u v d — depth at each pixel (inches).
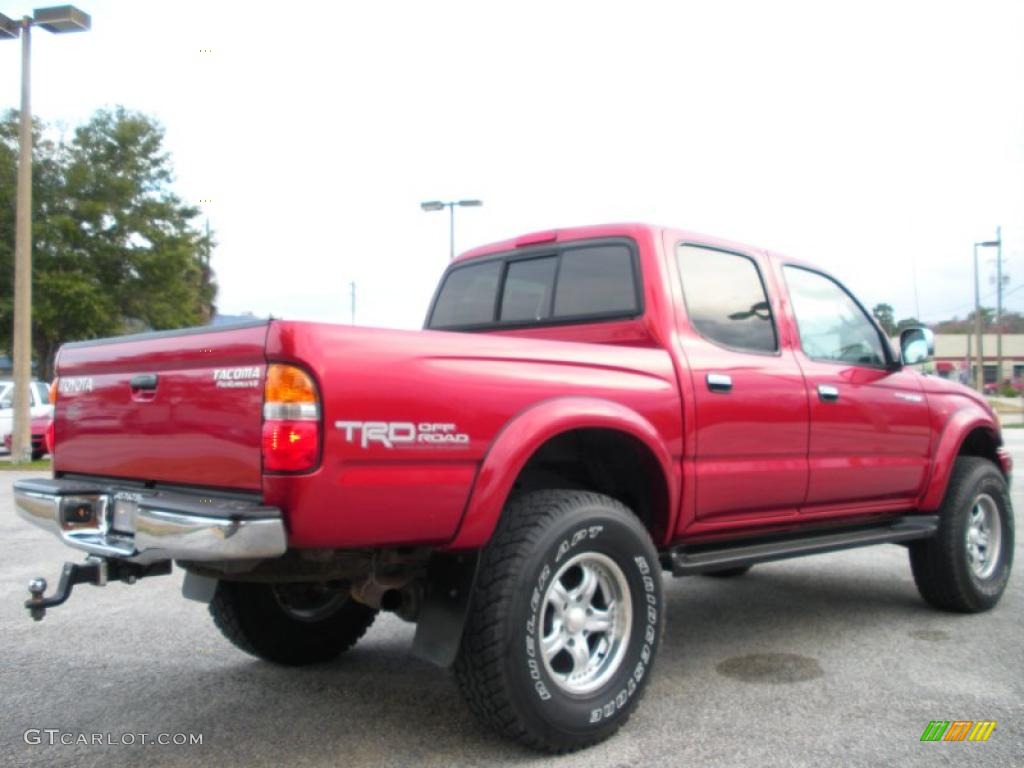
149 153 991.6
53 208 946.7
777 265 193.8
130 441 137.6
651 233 169.9
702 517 165.2
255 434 114.6
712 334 172.9
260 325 115.2
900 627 206.5
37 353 1004.6
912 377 215.3
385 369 119.8
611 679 138.8
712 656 183.9
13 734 142.3
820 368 189.9
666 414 155.6
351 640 181.6
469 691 128.1
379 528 119.4
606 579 142.4
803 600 234.5
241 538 109.1
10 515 373.1
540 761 130.9
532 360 138.0
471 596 127.6
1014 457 636.1
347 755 133.6
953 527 213.3
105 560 132.0
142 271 979.3
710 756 132.4
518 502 136.6
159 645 191.2
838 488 190.9
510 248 197.6
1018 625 208.2
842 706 153.3
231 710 153.1
